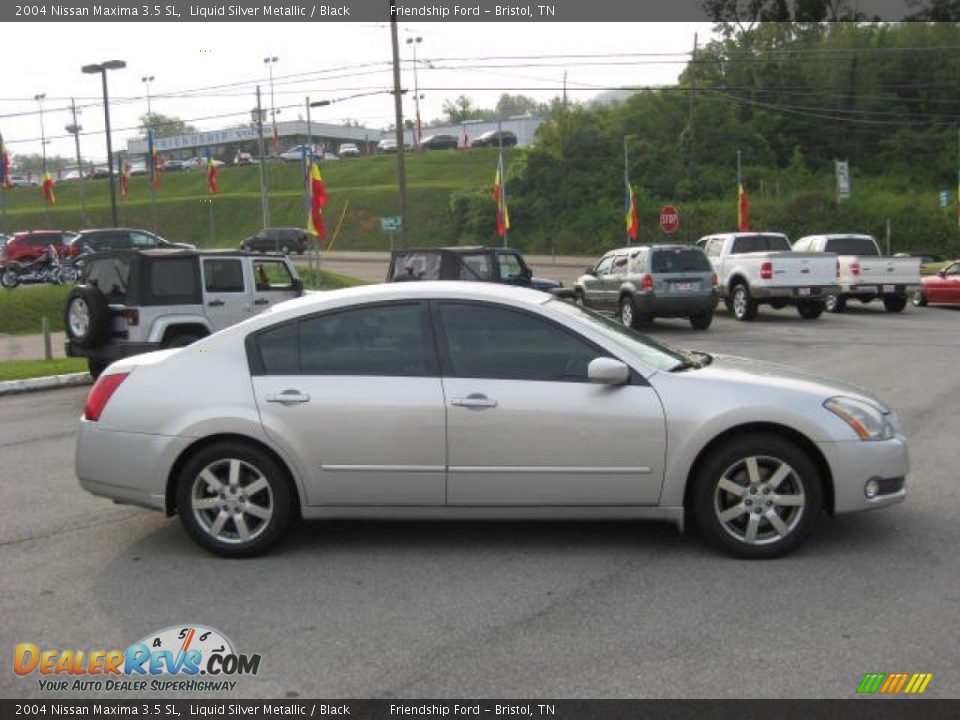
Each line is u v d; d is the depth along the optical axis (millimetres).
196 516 5555
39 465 8266
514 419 5352
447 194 68812
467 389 5398
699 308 19719
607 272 21219
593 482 5371
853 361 14648
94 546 5863
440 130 105125
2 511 6703
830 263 21656
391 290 5668
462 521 6184
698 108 64312
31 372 14586
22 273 29547
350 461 5434
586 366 5449
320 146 102750
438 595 4914
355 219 68438
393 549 5668
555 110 67125
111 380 5734
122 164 79688
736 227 55031
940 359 14797
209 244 70688
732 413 5270
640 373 5418
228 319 13047
